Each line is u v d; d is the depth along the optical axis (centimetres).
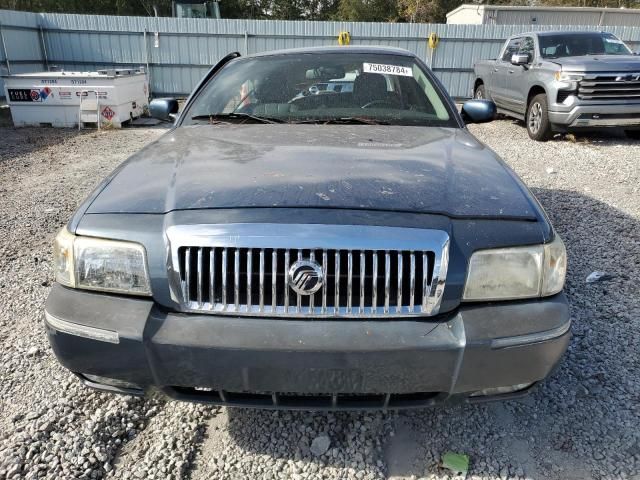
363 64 335
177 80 1563
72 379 253
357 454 209
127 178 214
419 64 340
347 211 177
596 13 1931
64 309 181
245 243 170
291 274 168
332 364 167
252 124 293
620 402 239
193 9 1728
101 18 1500
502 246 177
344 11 3497
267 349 166
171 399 185
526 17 1958
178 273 174
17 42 1427
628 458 207
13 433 217
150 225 180
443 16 3181
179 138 268
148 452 210
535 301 181
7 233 466
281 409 182
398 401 182
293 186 190
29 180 666
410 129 284
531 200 199
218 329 170
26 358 271
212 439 219
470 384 173
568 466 204
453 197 190
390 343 166
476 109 348
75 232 185
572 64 833
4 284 360
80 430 220
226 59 366
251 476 199
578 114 834
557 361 181
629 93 823
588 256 408
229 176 203
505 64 1061
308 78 325
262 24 1526
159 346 170
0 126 1088
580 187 616
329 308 171
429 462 206
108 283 182
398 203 182
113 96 1062
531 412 234
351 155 228
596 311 322
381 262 170
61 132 1036
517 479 197
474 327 170
